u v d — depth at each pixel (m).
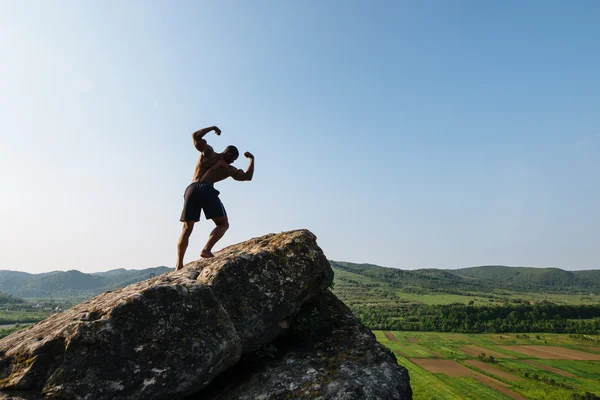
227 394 5.51
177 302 5.04
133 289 5.49
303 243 6.99
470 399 55.97
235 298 5.81
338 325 7.14
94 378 4.21
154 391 4.46
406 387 5.91
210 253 7.16
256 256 6.33
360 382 5.52
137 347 4.54
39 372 4.14
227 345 5.23
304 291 6.70
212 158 7.40
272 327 6.05
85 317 4.62
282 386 5.46
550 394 59.91
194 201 7.11
